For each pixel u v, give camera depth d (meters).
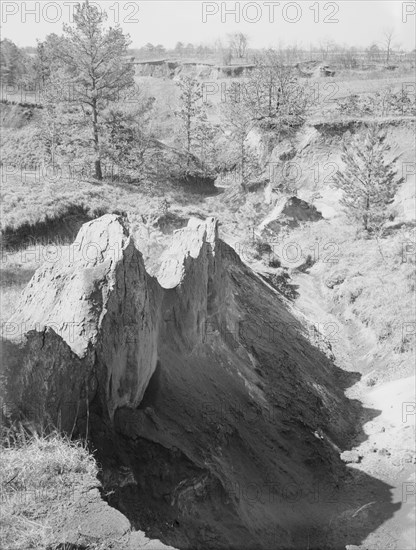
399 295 34.00
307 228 48.88
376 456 21.20
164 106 104.38
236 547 13.04
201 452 14.87
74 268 14.30
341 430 23.03
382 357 30.08
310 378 25.02
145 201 47.59
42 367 11.47
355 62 115.19
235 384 19.53
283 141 67.75
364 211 47.06
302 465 19.06
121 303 13.80
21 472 9.11
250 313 26.83
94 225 15.30
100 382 12.70
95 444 12.16
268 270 38.56
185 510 12.86
